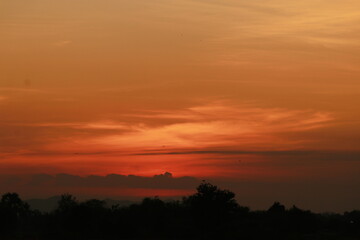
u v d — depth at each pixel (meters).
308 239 81.81
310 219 107.19
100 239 89.81
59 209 107.00
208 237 81.94
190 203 101.31
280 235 83.94
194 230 95.50
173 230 96.06
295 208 109.56
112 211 106.12
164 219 100.31
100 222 96.56
